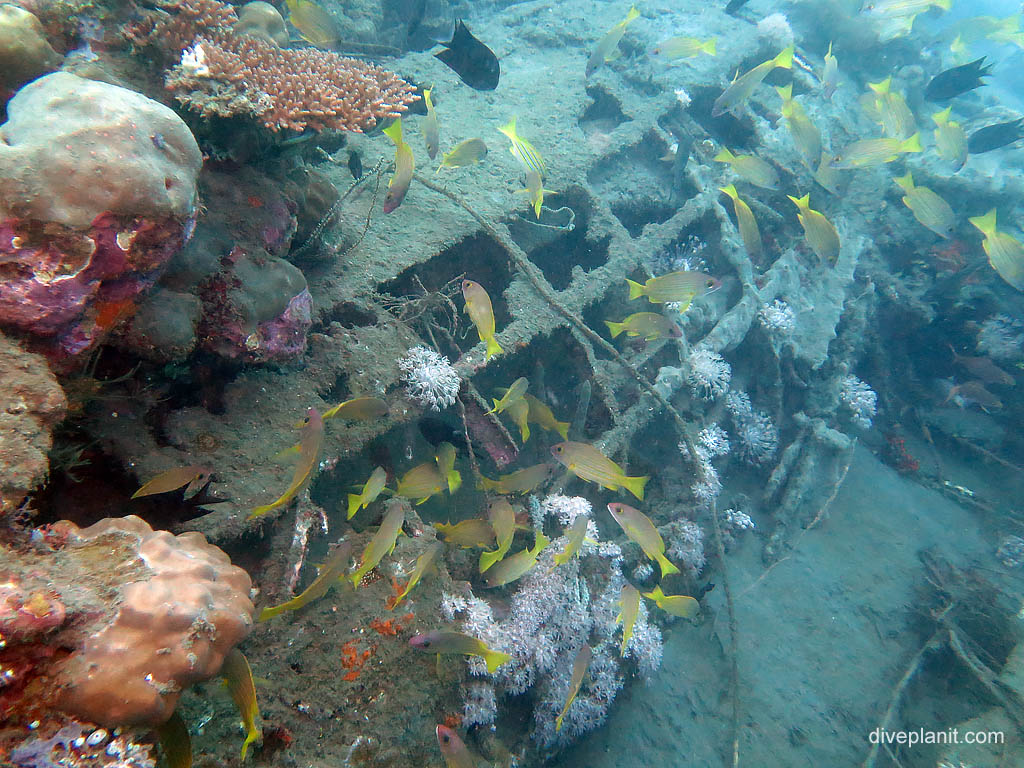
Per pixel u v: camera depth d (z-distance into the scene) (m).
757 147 9.87
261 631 3.41
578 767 5.26
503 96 9.55
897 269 10.69
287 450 3.61
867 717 6.35
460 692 3.88
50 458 3.07
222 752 2.77
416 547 4.14
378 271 5.65
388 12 11.29
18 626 1.70
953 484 9.61
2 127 2.49
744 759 5.79
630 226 9.27
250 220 4.05
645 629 5.60
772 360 8.24
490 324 4.08
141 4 4.23
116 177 2.44
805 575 7.70
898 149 6.73
